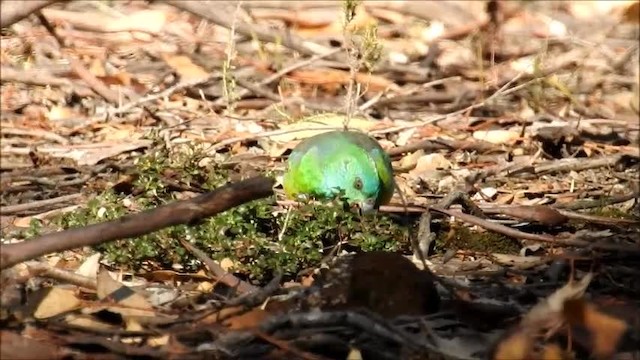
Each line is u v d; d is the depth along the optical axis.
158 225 5.55
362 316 6.04
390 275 6.43
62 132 12.06
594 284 7.37
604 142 11.89
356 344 6.07
